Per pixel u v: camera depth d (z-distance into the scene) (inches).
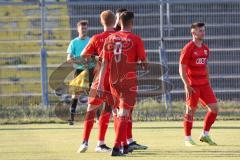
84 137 1475.1
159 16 2886.3
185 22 2856.8
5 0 3154.5
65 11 2925.7
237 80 2790.4
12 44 2925.7
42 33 2615.7
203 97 1653.5
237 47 2859.3
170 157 1366.9
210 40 2854.3
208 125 1638.8
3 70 2802.7
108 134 1935.3
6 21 2965.1
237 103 2628.0
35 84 2760.8
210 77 2787.9
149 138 1800.0
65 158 1357.0
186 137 1635.1
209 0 2677.2
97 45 1469.0
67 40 2903.5
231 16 2856.8
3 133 1975.9
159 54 2677.2
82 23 2210.9
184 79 1649.9
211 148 1551.4
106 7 2871.6
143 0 2925.7
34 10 2997.0
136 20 2886.3
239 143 1663.4
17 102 2667.3
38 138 1818.4
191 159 1327.5
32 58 2874.0
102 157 1373.0
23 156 1398.9
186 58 1651.1
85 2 2628.0
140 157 1369.3
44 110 2471.7
